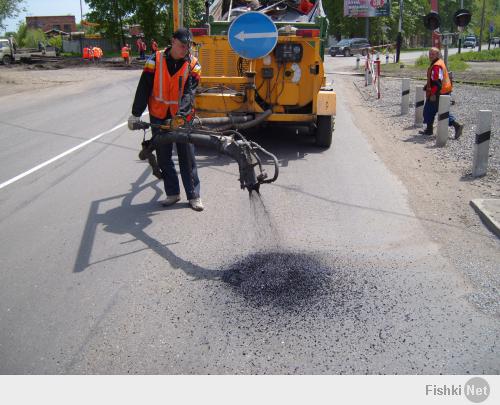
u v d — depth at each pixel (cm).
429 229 542
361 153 896
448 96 913
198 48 850
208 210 603
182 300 400
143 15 4244
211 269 451
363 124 1207
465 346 342
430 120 1027
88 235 532
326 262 462
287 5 1030
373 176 746
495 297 403
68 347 343
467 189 675
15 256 484
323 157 866
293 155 881
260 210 596
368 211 596
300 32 839
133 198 652
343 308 387
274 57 855
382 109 1447
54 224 565
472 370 319
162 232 538
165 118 564
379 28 6500
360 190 677
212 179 732
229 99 834
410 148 933
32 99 1764
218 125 687
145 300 400
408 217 577
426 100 1024
